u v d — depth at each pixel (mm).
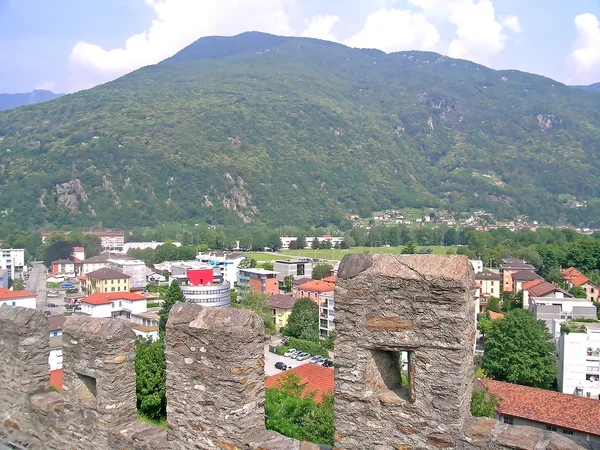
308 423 13250
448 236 148375
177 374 6621
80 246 131625
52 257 125500
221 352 6168
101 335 7309
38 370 8555
